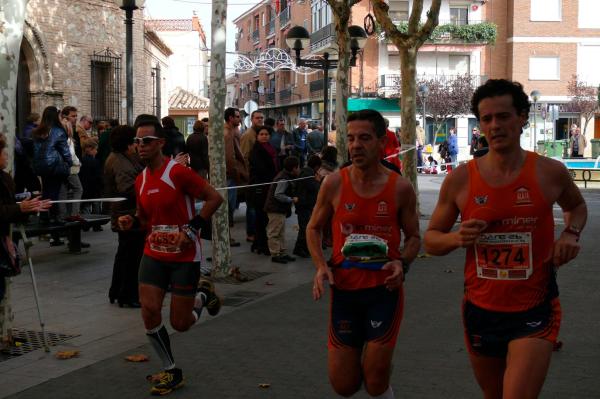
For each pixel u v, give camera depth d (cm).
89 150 1455
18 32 668
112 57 2181
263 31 7019
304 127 2205
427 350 663
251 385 576
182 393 560
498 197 374
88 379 596
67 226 1123
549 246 376
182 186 560
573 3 4678
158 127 566
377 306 430
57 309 842
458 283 962
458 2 4753
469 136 4694
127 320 792
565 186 379
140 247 846
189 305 567
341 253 439
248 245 1319
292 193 1173
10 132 665
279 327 752
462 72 4806
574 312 801
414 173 1549
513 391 356
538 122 4662
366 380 434
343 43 1351
